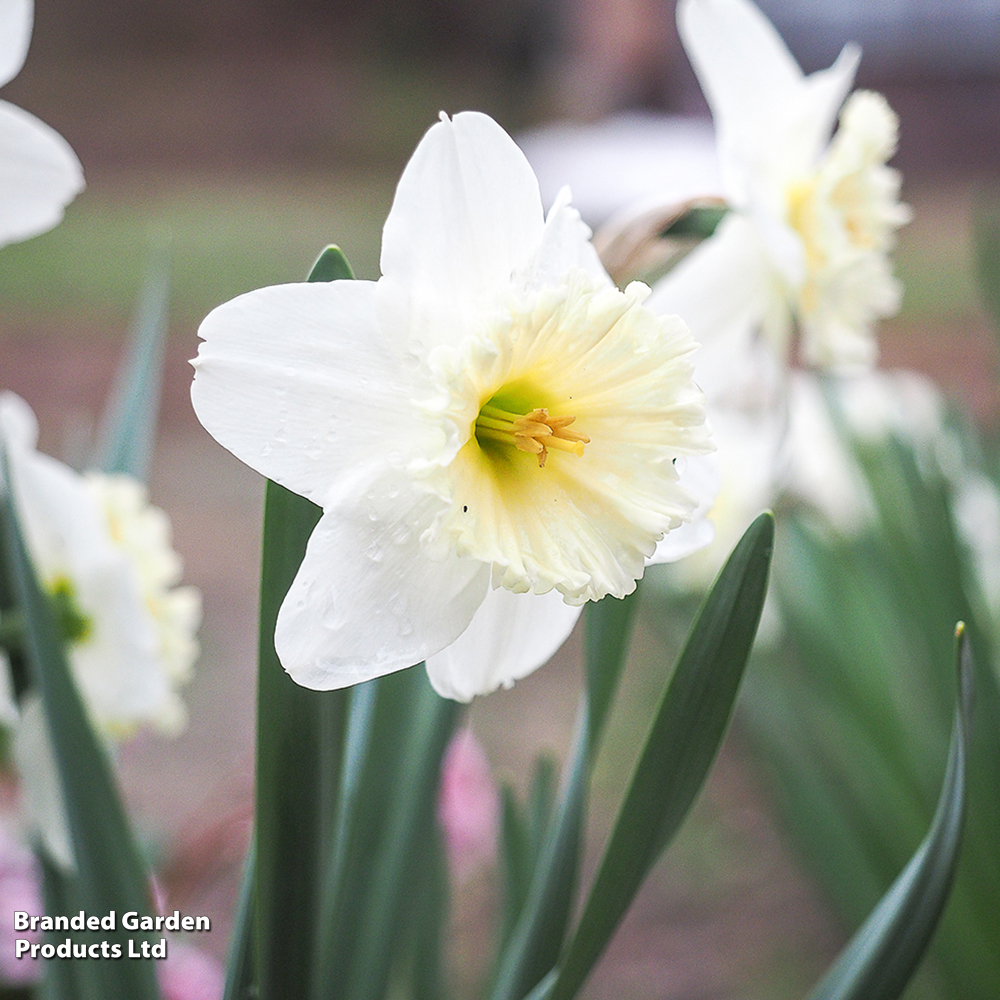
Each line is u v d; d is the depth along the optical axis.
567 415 0.37
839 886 0.64
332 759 0.36
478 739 1.06
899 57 4.05
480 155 0.36
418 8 5.19
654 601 0.75
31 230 0.40
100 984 0.39
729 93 0.48
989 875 0.56
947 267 2.64
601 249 0.44
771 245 0.45
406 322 0.35
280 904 0.36
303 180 3.99
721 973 0.80
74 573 0.42
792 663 0.72
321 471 0.34
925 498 0.53
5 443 0.39
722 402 0.64
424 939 0.48
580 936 0.37
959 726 0.36
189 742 1.00
